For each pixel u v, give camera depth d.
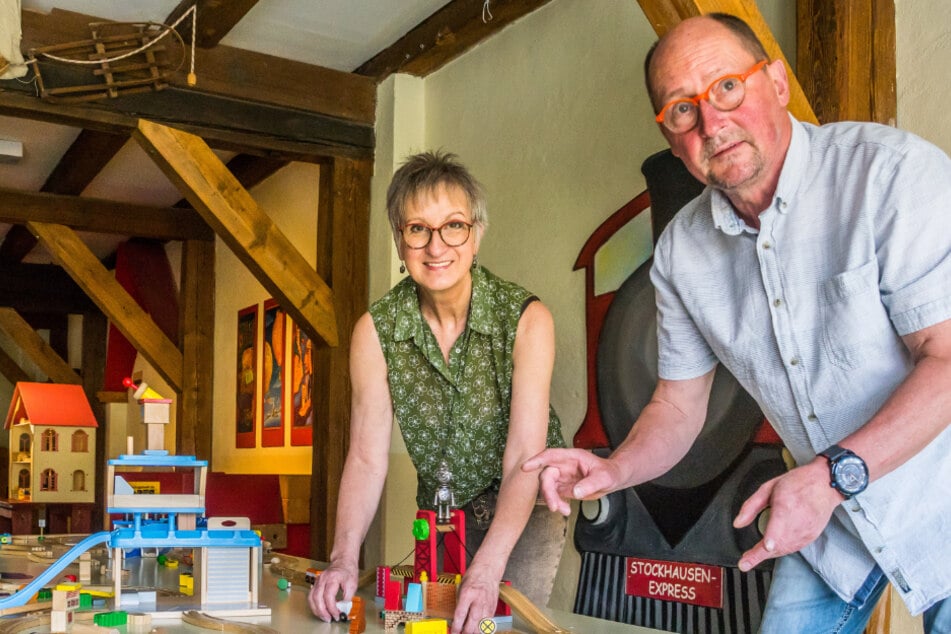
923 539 1.34
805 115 2.37
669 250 1.63
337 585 1.69
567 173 3.66
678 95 1.37
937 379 1.18
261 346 6.48
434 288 1.82
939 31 2.40
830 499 1.12
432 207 1.80
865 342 1.35
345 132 4.63
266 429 6.36
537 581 2.02
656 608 3.07
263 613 1.72
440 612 1.63
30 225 6.66
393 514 4.33
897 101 2.48
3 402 11.64
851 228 1.34
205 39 4.19
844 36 2.44
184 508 1.87
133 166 6.26
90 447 7.56
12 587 2.06
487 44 4.18
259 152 4.56
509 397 1.94
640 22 3.38
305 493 4.82
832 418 1.41
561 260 3.66
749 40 1.37
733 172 1.37
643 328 3.23
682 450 1.67
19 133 5.68
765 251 1.43
